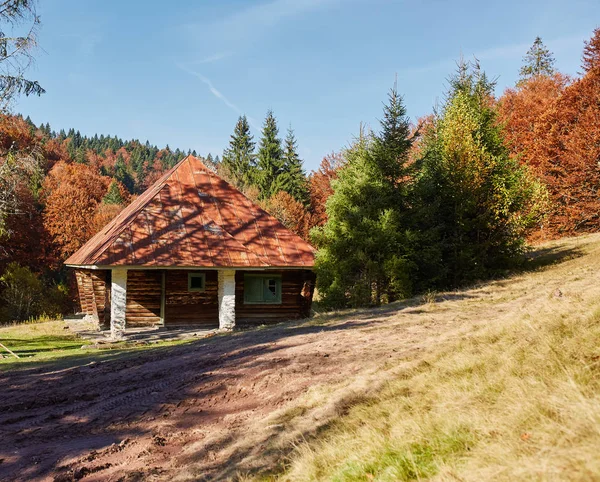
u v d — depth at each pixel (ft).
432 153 74.28
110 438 21.52
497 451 11.57
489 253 70.79
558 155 111.14
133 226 63.82
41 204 185.57
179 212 68.54
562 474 9.61
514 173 71.46
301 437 17.70
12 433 22.95
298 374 26.63
